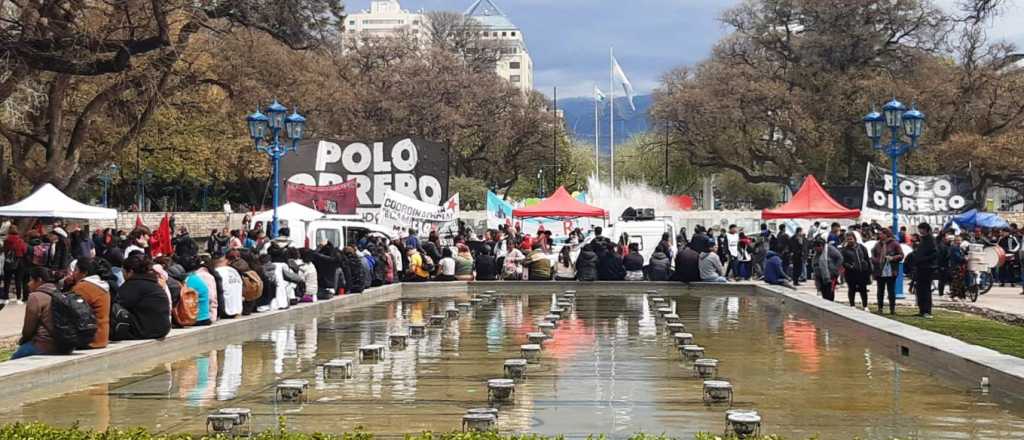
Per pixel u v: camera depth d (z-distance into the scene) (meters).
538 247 37.91
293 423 11.03
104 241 31.69
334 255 27.41
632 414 11.52
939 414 11.48
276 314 21.94
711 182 98.38
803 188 38.34
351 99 71.38
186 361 16.11
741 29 78.94
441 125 79.94
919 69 74.50
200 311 18.91
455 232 47.66
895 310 24.98
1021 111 65.69
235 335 19.72
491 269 35.09
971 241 36.31
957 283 28.34
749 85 73.56
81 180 38.38
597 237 35.09
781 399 12.52
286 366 15.55
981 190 68.62
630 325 21.89
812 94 75.06
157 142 52.91
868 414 11.49
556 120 94.75
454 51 101.44
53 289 14.77
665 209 80.31
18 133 37.12
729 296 30.94
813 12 75.81
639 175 101.00
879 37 74.75
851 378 14.27
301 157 37.53
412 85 81.38
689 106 76.69
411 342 18.80
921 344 15.91
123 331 16.25
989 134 68.56
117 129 44.09
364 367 15.43
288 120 32.88
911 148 30.27
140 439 8.69
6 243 27.22
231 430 10.59
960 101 68.94
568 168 104.88
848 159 75.69
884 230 25.55
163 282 17.25
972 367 13.86
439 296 31.33
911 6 74.56
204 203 84.88
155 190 79.88
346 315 24.55
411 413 11.62
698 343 18.55
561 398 12.61
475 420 10.45
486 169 90.50
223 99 51.72
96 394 12.97
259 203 77.44
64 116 41.31
